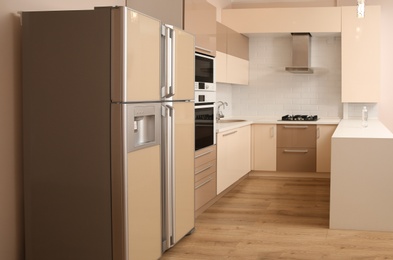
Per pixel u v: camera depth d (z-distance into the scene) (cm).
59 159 338
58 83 335
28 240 349
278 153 752
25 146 344
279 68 768
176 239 417
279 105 812
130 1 485
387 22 755
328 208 561
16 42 345
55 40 333
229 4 816
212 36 550
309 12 743
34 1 362
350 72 735
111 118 325
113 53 322
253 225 492
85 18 327
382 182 469
